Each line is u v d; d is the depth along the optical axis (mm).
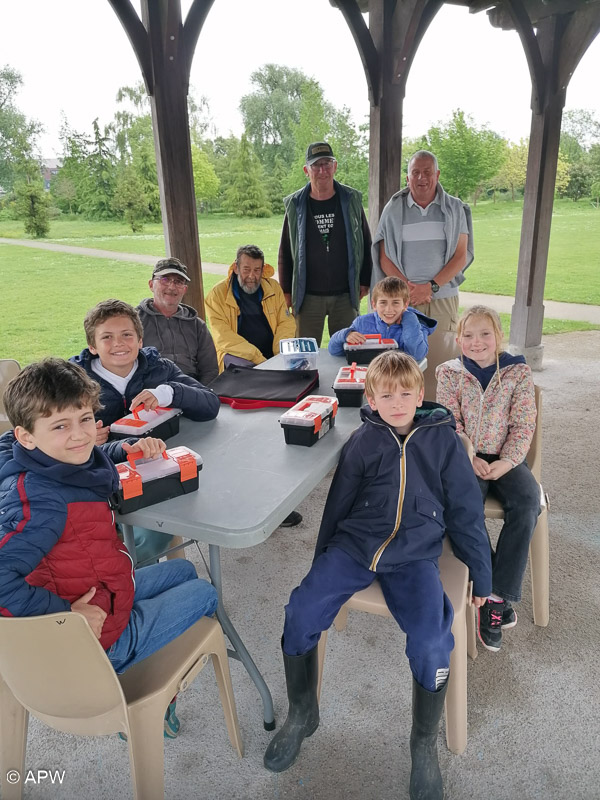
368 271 3865
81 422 1190
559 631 2033
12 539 1089
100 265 10336
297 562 2500
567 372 5137
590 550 2527
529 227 4879
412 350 2543
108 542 1245
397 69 3969
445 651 1376
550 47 4430
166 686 1223
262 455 1653
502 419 2059
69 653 994
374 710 1716
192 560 2535
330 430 1825
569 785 1458
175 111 3129
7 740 1365
